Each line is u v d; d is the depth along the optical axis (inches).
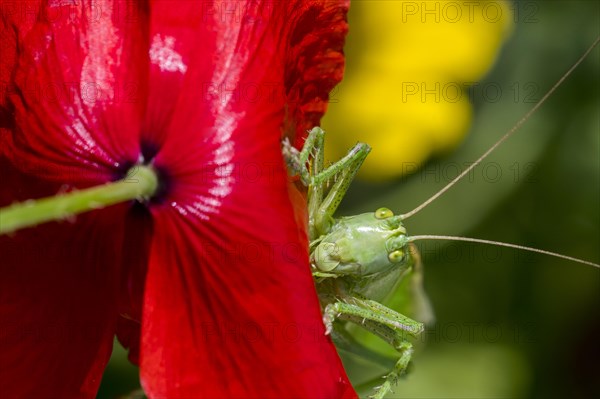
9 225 8.5
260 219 9.3
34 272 9.6
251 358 9.4
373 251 10.3
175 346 9.4
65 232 9.5
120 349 12.4
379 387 10.7
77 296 9.6
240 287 9.3
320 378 9.3
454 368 13.3
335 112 13.3
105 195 8.8
